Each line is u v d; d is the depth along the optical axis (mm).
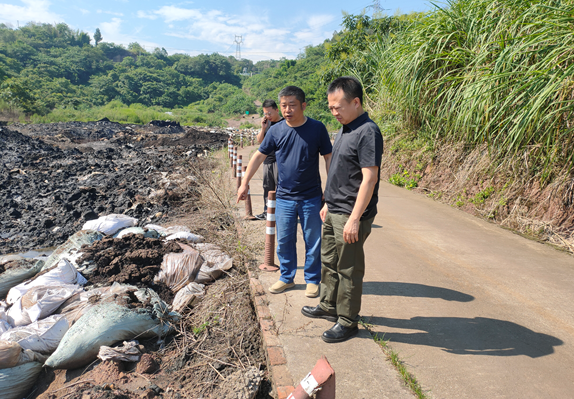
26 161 12102
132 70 117875
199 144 20734
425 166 8703
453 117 7641
